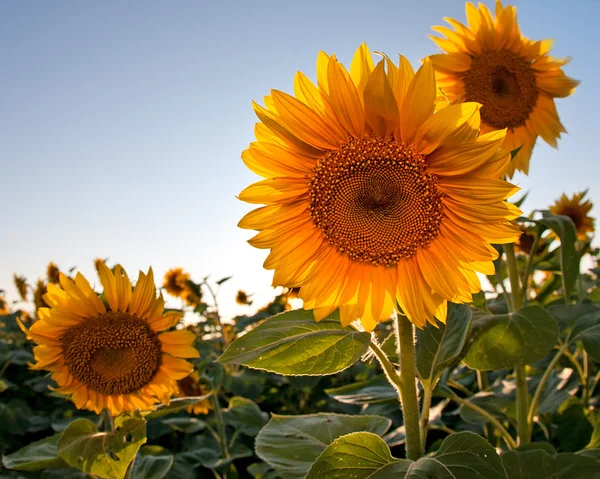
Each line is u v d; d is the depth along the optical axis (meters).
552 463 0.54
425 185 0.50
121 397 0.74
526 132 0.91
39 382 1.43
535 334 0.63
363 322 0.53
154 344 0.73
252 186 0.52
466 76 0.91
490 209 0.48
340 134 0.51
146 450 0.95
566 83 0.89
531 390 0.86
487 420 0.80
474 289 0.51
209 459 1.03
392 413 1.02
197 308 1.32
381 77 0.45
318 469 0.45
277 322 0.55
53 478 0.79
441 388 0.72
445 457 0.45
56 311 0.72
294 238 0.54
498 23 0.90
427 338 0.60
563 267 0.77
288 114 0.49
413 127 0.48
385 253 0.53
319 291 0.53
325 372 0.50
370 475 0.45
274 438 0.63
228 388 1.33
